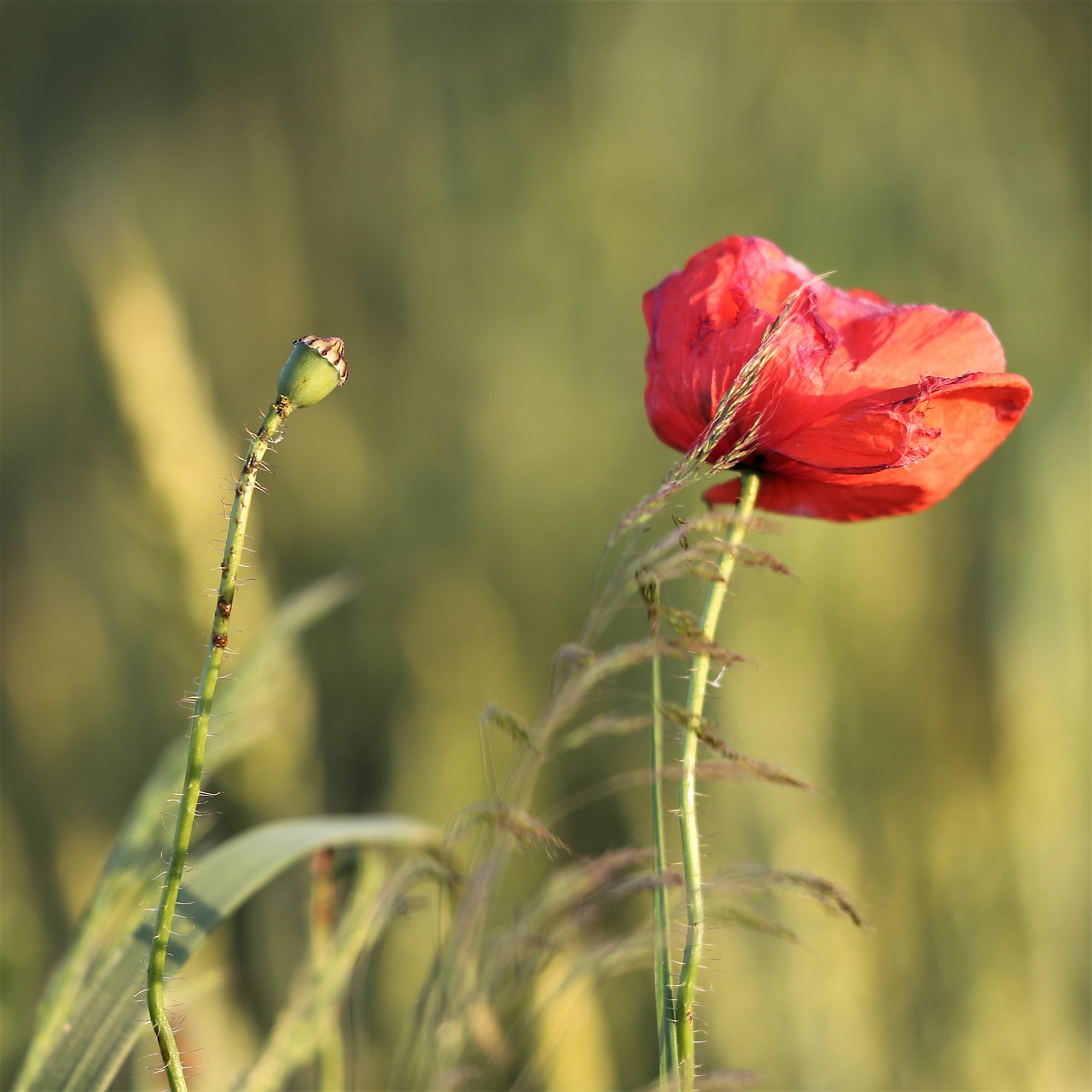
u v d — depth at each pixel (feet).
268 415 3.73
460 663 9.62
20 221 12.62
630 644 3.89
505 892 7.55
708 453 3.83
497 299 11.30
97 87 13.29
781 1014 7.57
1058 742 8.91
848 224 10.62
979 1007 8.17
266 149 12.58
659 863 3.85
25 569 10.98
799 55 10.96
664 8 11.18
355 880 4.29
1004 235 10.37
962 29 10.83
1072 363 9.94
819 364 3.87
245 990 5.55
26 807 8.91
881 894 8.42
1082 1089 8.42
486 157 11.60
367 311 12.00
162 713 9.22
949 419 3.89
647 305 3.99
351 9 12.42
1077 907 8.85
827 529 9.17
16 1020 5.21
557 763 9.11
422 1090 4.13
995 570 9.35
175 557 6.72
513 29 11.70
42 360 11.81
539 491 10.48
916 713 8.90
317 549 10.88
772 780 3.80
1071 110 10.81
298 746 6.45
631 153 11.06
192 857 4.27
